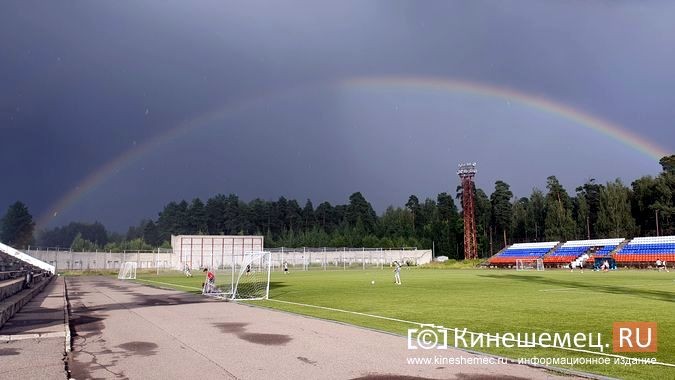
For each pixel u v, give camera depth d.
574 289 34.69
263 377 10.02
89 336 15.53
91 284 50.94
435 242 137.75
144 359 11.94
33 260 72.94
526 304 24.14
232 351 12.71
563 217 119.12
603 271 71.56
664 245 82.81
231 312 21.97
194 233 186.50
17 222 143.75
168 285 47.50
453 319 18.56
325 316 19.98
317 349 12.80
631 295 29.09
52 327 17.19
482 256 135.00
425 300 26.97
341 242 148.00
